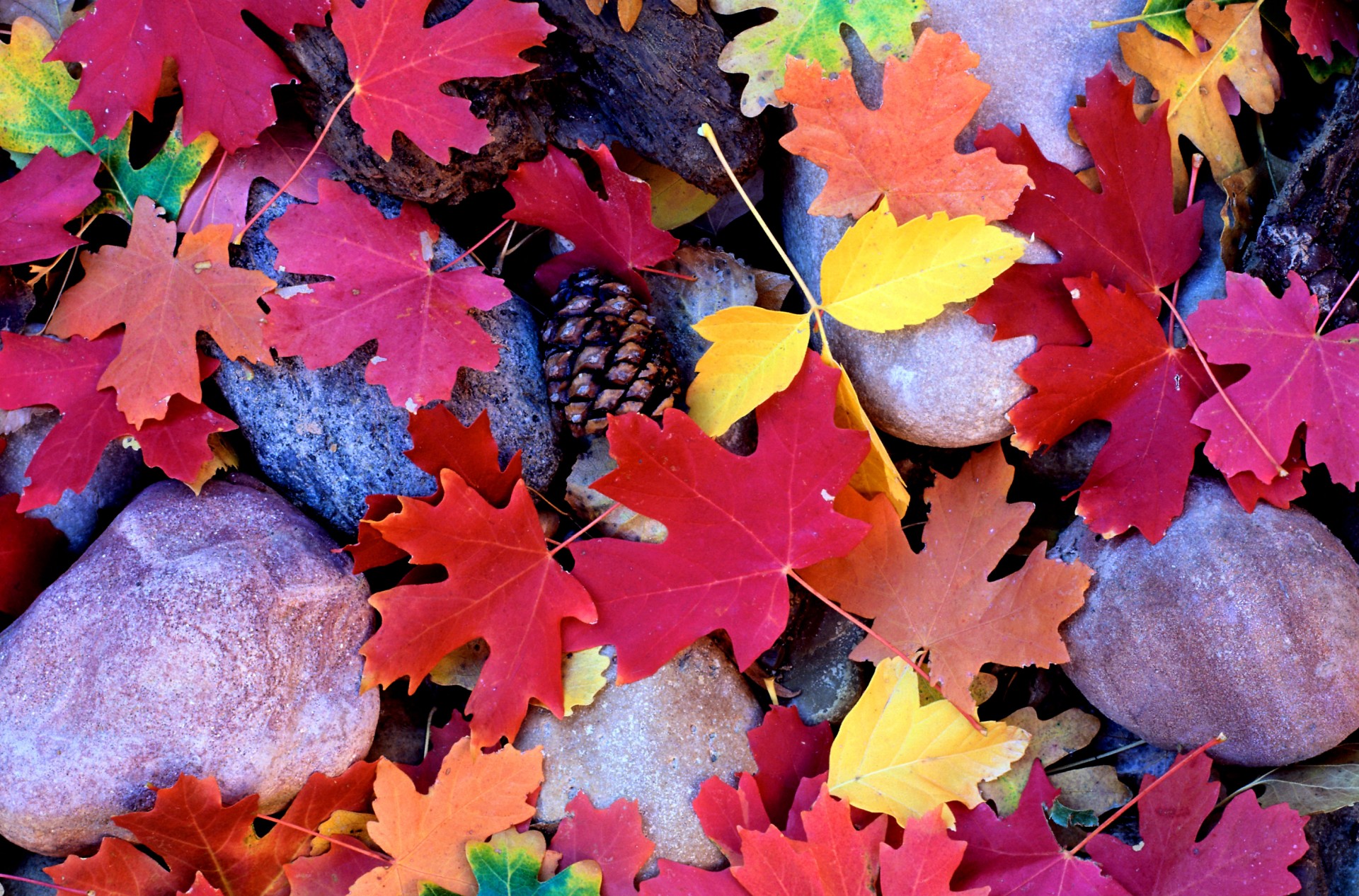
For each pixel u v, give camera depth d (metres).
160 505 0.94
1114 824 0.97
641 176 0.99
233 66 0.91
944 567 0.95
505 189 0.96
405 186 0.94
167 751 0.91
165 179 0.94
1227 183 0.96
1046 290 0.93
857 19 0.93
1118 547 0.95
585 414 0.94
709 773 0.94
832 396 0.92
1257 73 0.95
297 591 0.93
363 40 0.91
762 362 0.93
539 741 0.94
